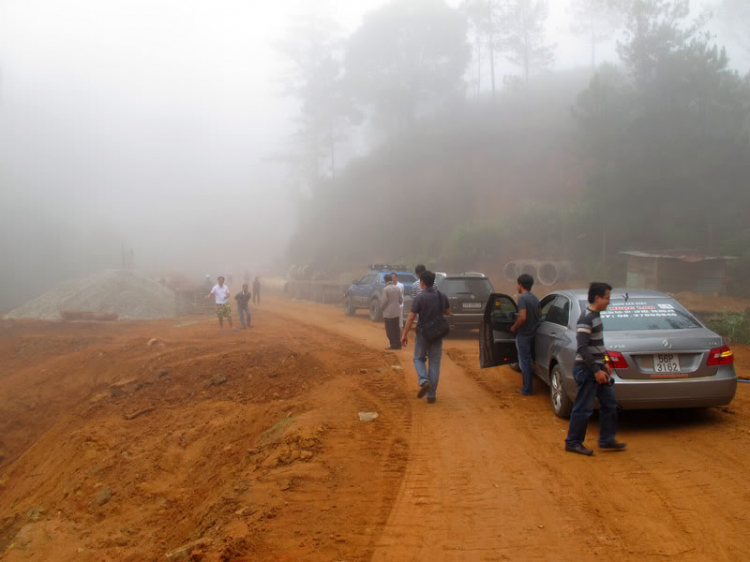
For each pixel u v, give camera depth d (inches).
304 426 284.0
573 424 244.4
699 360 257.9
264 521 188.1
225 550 168.9
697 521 178.2
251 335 680.4
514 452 248.7
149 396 485.1
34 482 391.9
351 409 321.7
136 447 383.2
